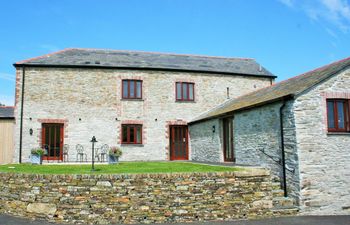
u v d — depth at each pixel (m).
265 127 11.13
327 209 9.36
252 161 11.98
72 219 8.91
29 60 17.72
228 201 9.35
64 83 17.66
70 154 17.23
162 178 9.15
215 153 15.32
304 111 9.58
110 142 17.78
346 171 9.67
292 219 8.77
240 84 20.11
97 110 17.84
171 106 18.83
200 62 21.06
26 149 16.83
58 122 17.30
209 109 19.36
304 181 9.26
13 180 9.98
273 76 20.59
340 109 10.16
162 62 19.94
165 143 18.48
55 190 9.17
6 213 10.00
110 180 9.04
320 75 10.32
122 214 8.90
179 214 9.03
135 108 18.34
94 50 20.58
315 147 9.50
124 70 18.44
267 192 9.68
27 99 17.17
